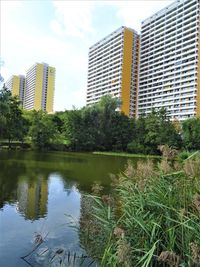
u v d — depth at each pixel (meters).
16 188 14.27
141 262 4.72
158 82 105.75
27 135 51.44
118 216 6.20
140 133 59.69
